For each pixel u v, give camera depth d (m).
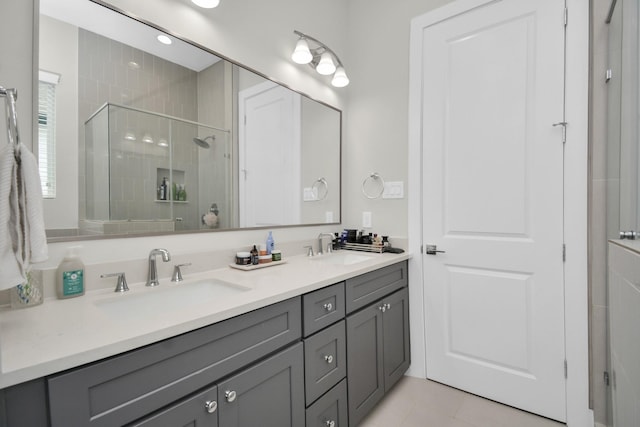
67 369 0.63
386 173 2.22
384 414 1.68
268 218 1.80
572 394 1.56
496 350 1.78
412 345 2.07
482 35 1.82
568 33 1.57
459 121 1.90
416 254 2.06
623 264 0.94
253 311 1.00
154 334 0.74
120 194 1.20
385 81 2.23
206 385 0.87
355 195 2.38
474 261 1.85
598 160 1.49
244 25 1.67
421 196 2.05
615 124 1.34
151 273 1.21
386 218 2.21
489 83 1.80
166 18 1.34
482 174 1.82
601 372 1.49
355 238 2.26
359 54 2.37
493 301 1.79
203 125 1.48
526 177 1.69
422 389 1.92
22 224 0.73
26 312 0.88
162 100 1.33
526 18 1.69
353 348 1.49
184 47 1.41
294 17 1.97
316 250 2.10
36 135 1.01
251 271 1.47
